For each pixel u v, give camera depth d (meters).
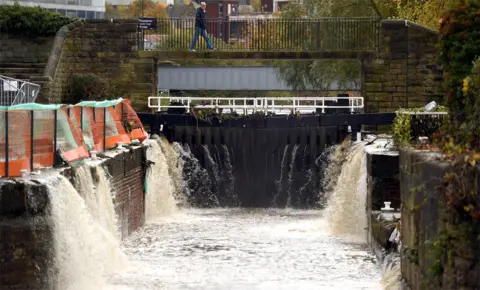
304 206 68.31
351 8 88.19
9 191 32.19
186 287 39.91
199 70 93.56
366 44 74.69
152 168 61.12
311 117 67.38
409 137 49.03
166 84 94.00
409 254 29.69
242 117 68.62
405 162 31.81
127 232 52.16
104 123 50.59
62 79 71.56
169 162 67.00
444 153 26.92
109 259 42.34
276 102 118.12
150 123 67.88
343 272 42.84
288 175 68.50
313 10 88.88
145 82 72.94
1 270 32.41
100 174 43.44
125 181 51.28
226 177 68.88
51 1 125.94
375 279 41.28
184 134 68.50
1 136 33.34
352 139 64.00
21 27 76.81
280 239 52.59
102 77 73.06
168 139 68.19
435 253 25.16
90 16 130.75
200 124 68.50
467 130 27.84
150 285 40.03
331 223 56.81
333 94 116.00
